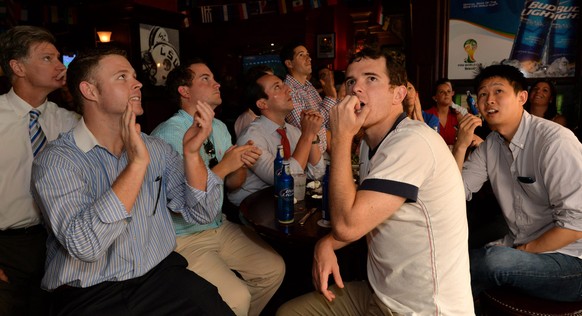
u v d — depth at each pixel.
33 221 1.84
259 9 7.48
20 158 1.80
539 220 1.68
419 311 1.19
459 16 3.86
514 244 1.76
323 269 1.38
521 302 1.51
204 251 1.94
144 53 4.70
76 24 6.89
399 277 1.21
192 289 1.48
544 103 3.23
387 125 1.26
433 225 1.14
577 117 3.68
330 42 7.48
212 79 2.20
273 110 2.47
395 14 9.48
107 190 1.37
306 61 3.38
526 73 3.79
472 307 1.23
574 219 1.46
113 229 1.26
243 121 3.30
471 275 1.57
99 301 1.37
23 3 6.50
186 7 7.82
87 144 1.43
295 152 2.33
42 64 1.79
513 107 1.66
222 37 7.98
